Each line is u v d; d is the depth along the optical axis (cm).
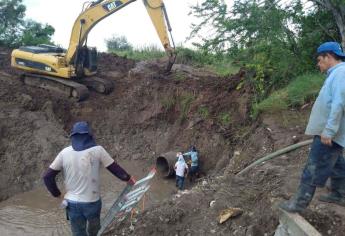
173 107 1476
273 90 1198
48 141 1415
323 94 521
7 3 2342
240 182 751
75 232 632
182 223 694
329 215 578
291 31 1152
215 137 1298
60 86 1584
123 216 754
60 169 619
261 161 841
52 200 1209
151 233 703
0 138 1385
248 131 1161
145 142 1464
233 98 1341
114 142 1490
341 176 585
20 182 1305
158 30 1519
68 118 1530
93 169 612
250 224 638
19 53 1620
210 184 785
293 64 1162
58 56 1592
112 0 1511
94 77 1653
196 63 1883
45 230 1016
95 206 621
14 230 1019
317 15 1150
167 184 1258
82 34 1541
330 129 505
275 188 691
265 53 1149
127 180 638
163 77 1573
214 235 650
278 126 999
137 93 1555
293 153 838
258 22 1080
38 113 1500
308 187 550
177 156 1277
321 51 531
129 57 2189
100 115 1548
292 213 568
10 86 1590
